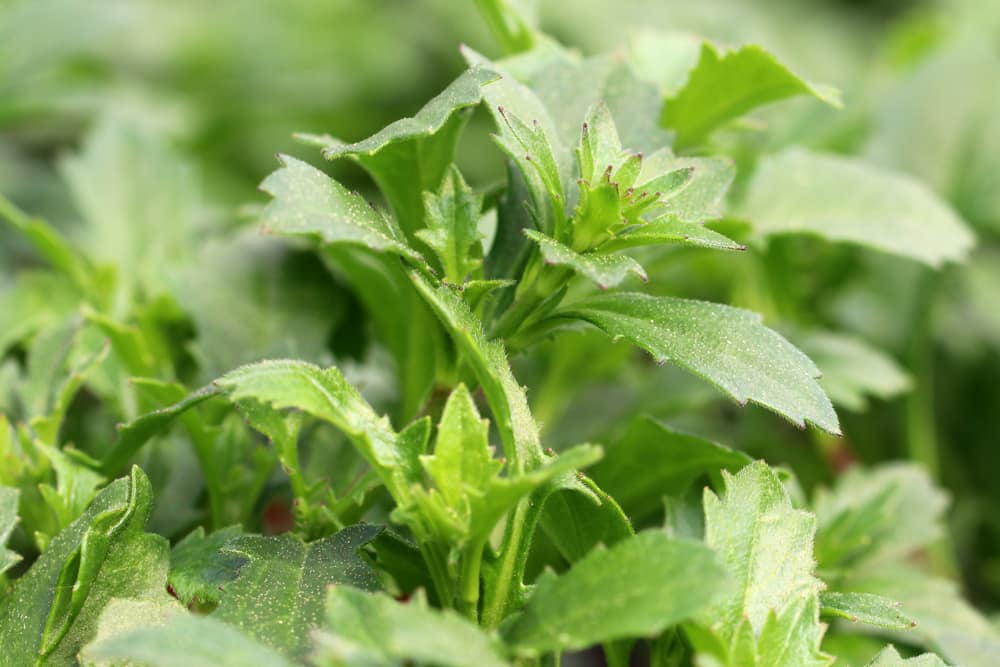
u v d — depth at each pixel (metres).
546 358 0.60
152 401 0.54
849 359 0.60
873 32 1.16
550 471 0.47
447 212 0.50
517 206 0.52
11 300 0.57
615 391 0.60
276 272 0.57
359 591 0.47
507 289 0.51
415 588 0.51
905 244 0.57
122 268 0.60
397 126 0.49
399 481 0.48
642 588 0.46
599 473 0.53
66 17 0.70
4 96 0.70
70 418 0.56
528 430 0.49
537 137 0.50
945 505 0.58
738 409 0.61
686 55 0.57
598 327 0.50
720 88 0.55
